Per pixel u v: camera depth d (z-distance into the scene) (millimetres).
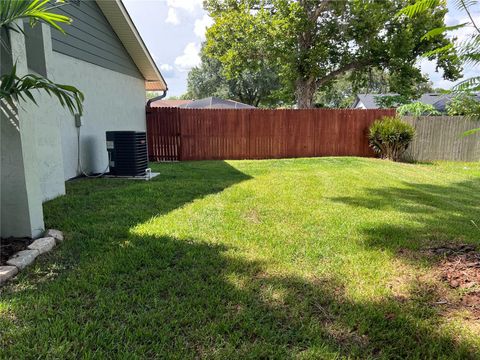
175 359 1582
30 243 2797
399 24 15211
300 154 10773
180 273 2400
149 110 9961
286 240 3109
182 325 1831
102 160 7137
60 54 5531
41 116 4188
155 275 2359
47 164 4328
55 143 4512
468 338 1784
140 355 1596
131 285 2213
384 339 1777
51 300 2006
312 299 2129
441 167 8992
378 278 2416
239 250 2842
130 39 8023
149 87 10750
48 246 2748
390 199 4895
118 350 1625
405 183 6207
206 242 2996
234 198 4652
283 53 15094
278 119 10531
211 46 17453
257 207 4234
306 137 10727
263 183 5832
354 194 5152
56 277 2301
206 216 3785
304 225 3566
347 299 2139
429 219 3900
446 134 10438
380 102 19281
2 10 2285
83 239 2992
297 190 5289
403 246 3025
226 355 1617
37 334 1708
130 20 7473
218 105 14344
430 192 5547
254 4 15617
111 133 6336
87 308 1954
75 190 5027
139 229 3273
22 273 2336
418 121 10477
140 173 6484
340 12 14805
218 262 2590
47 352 1585
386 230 3434
